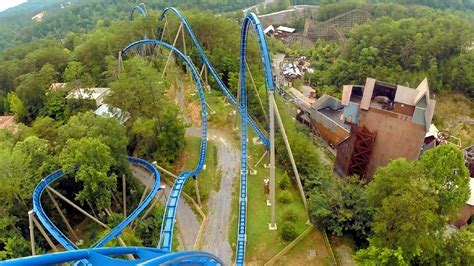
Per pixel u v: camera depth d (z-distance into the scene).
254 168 56.47
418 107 49.72
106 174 42.91
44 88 74.69
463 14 186.00
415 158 52.41
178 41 91.69
